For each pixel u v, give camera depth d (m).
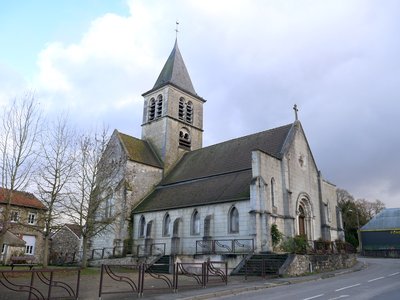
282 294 14.23
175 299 13.34
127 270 25.52
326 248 26.78
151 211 33.62
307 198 32.12
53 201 23.45
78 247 40.12
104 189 26.88
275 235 26.19
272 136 33.81
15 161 22.45
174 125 43.47
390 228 51.56
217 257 25.30
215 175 33.34
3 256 35.59
